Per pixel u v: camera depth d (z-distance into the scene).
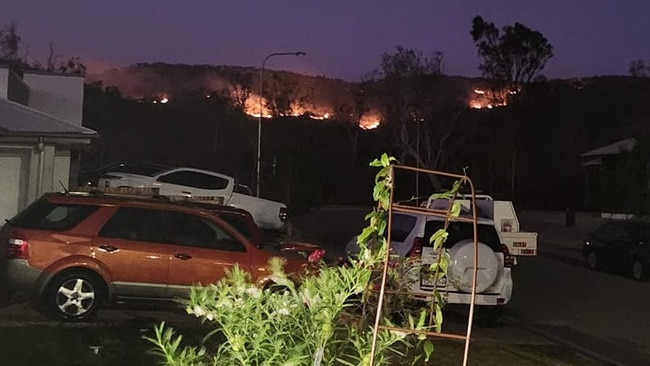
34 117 19.41
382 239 4.95
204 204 13.55
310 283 4.61
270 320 4.45
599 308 17.17
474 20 65.31
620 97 86.50
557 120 69.44
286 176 43.53
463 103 75.31
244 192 26.20
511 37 64.56
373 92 76.31
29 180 18.86
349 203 71.75
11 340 9.32
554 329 14.39
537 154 62.75
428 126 68.38
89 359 8.62
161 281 11.30
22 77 29.59
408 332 4.53
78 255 11.05
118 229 11.39
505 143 62.09
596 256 24.70
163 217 11.58
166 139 72.25
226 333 4.44
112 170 24.95
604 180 33.44
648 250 22.12
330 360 4.50
